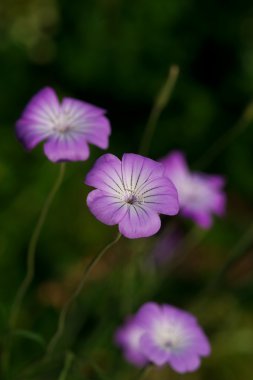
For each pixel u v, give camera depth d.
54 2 0.90
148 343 0.53
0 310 0.56
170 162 0.64
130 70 0.81
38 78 0.81
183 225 0.76
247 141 0.84
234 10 0.85
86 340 0.64
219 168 0.85
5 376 0.56
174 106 0.83
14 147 0.74
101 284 0.67
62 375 0.53
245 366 0.70
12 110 0.77
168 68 0.83
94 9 0.82
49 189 0.73
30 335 0.55
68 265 0.73
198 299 0.66
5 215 0.72
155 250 0.71
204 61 0.86
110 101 0.83
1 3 0.91
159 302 0.70
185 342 0.54
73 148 0.51
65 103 0.54
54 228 0.73
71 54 0.81
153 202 0.48
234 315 0.70
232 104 0.85
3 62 0.81
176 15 0.83
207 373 0.69
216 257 0.79
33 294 0.70
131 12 0.82
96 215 0.47
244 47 0.86
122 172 0.49
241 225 0.82
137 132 0.82
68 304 0.53
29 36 0.88
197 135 0.83
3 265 0.70
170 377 0.68
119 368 0.64
